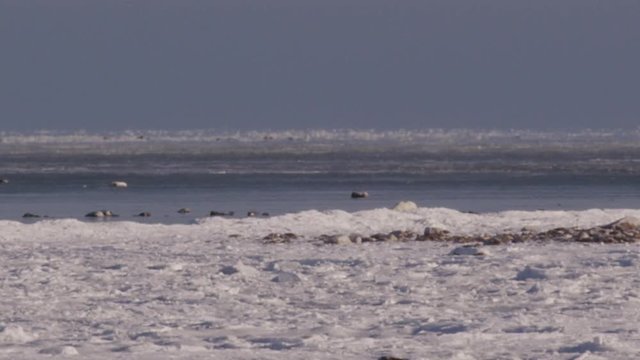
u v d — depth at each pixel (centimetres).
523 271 4975
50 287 4762
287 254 6034
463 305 4197
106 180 17050
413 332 3591
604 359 3070
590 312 3953
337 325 3734
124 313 4062
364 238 6856
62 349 3238
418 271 5159
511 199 12444
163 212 10712
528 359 3105
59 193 14025
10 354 3206
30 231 7500
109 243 6844
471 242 6625
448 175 18125
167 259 5825
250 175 18488
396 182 16162
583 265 5281
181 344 3384
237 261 5666
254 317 3950
